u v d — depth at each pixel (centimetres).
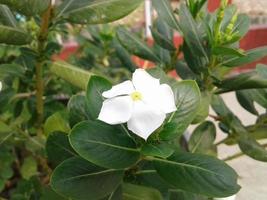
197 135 21
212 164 13
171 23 19
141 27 41
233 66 18
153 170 16
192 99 14
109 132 14
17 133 23
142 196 15
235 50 16
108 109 12
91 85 14
